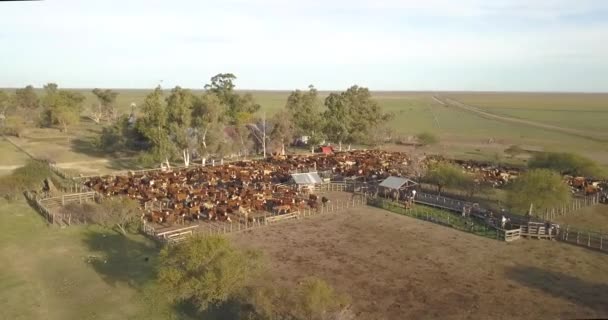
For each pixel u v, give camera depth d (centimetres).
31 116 14488
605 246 4197
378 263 3788
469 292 3266
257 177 7038
